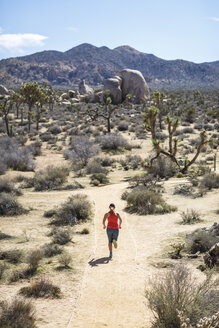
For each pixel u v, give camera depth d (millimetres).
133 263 8562
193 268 7836
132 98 101062
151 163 29031
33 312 5730
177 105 109875
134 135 56000
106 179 27891
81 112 82875
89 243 11062
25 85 59375
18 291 6871
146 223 13797
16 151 37938
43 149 45906
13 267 8617
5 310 5512
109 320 5473
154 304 5102
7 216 16359
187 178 26281
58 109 93938
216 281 5723
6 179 23734
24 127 62344
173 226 12906
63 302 6297
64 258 8516
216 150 42531
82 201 16188
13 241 11703
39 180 26922
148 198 17000
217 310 4930
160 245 10312
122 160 37281
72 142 46562
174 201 18328
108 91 97875
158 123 66938
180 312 4645
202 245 9500
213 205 16578
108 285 7059
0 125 62031
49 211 16375
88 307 6031
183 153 40750
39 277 7734
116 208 17172
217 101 123562
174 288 5203
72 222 14414
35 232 13117
